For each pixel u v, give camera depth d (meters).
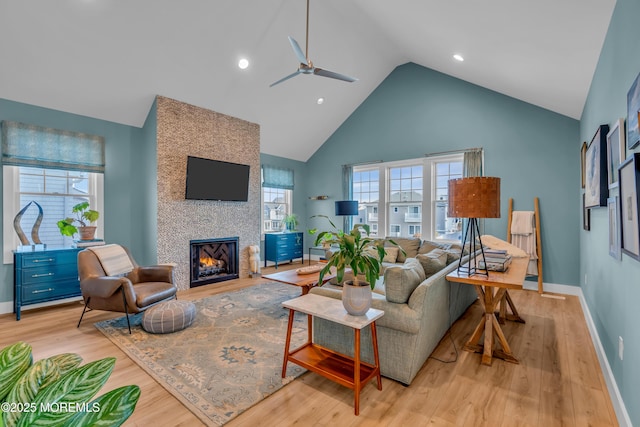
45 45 3.34
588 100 3.40
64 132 4.01
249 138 5.63
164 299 3.46
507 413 1.84
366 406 1.91
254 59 4.58
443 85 5.51
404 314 2.09
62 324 3.26
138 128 4.74
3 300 3.61
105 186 4.42
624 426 1.69
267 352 2.62
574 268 4.40
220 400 1.96
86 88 3.92
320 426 1.74
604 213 2.50
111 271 3.42
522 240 4.65
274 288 4.80
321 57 5.07
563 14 2.33
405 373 2.12
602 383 2.17
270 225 6.95
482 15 2.82
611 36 2.24
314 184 7.48
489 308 2.48
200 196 4.82
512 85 4.27
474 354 2.59
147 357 2.52
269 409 1.89
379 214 6.41
